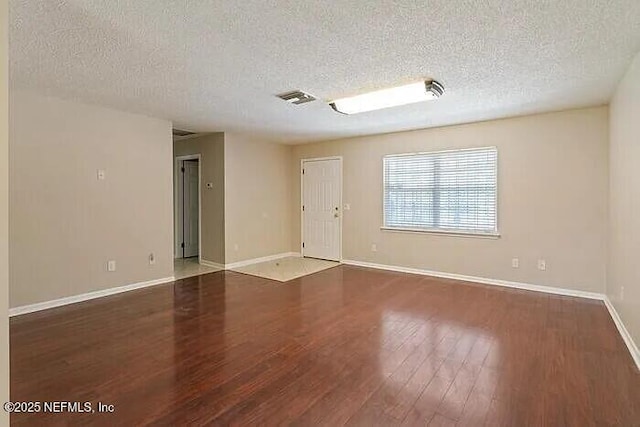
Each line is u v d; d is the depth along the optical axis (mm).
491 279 4871
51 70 2969
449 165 5191
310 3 1964
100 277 4223
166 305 3938
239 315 3615
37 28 2238
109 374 2408
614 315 3535
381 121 4891
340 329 3230
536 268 4539
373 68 2930
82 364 2549
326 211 6625
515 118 4625
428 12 2062
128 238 4492
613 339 2994
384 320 3465
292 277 5297
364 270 5762
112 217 4320
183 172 6965
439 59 2750
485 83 3295
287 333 3137
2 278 1294
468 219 5055
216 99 3828
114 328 3244
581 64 2840
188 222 7074
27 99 3604
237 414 1966
